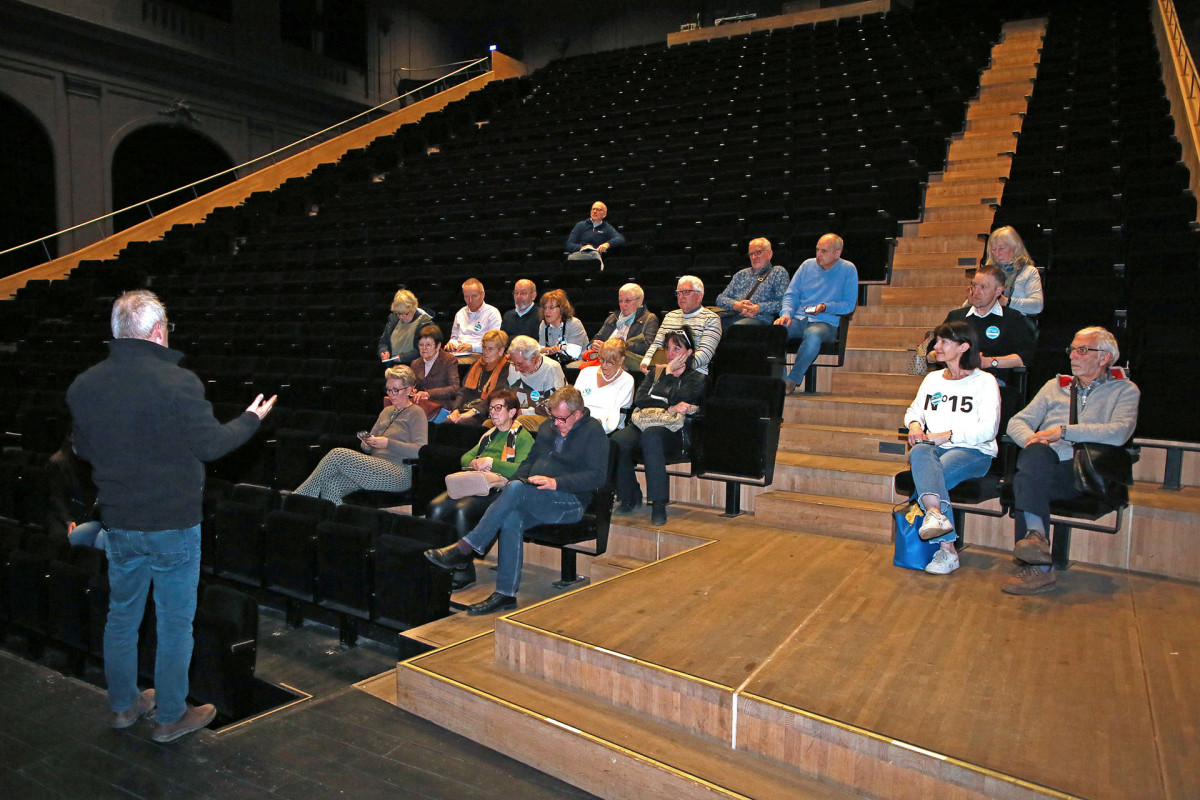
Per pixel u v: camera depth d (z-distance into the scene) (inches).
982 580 110.3
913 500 116.0
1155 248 182.4
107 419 85.0
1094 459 105.0
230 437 88.3
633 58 553.9
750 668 83.6
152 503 86.7
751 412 140.6
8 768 89.8
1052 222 205.5
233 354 259.4
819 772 74.0
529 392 168.6
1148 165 232.5
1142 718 72.6
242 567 148.3
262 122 549.3
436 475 154.9
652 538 137.7
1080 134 267.0
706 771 75.7
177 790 84.7
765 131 340.8
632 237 270.5
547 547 151.0
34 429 228.4
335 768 88.1
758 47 498.3
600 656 88.8
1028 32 411.8
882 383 172.4
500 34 741.3
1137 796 61.1
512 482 127.6
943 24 454.9
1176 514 113.0
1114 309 154.4
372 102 634.8
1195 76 255.6
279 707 103.8
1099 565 119.1
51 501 164.7
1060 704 75.3
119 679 95.8
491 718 91.3
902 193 242.4
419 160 438.0
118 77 457.1
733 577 111.2
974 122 310.7
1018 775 64.1
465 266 271.4
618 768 79.9
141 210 454.9
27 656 143.5
